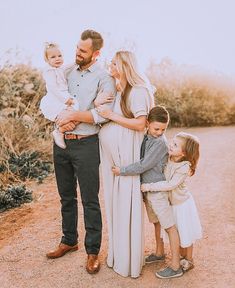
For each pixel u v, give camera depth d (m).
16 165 6.81
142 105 3.42
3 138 7.38
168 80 10.83
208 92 10.52
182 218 3.57
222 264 3.87
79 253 4.14
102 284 3.62
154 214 3.74
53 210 5.35
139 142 3.55
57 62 3.69
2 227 4.91
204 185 6.04
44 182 6.45
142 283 3.61
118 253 3.69
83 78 3.61
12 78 8.29
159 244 3.87
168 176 3.51
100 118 3.52
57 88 3.63
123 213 3.58
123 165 3.55
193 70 10.98
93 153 3.64
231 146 7.98
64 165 3.81
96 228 3.79
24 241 4.51
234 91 10.65
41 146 7.50
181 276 3.68
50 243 4.43
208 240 4.34
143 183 3.57
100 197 5.62
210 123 10.35
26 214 5.27
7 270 3.92
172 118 10.27
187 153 3.45
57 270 3.88
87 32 3.49
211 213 5.05
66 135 3.63
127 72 3.42
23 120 7.50
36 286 3.64
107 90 3.50
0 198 5.54
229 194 5.64
